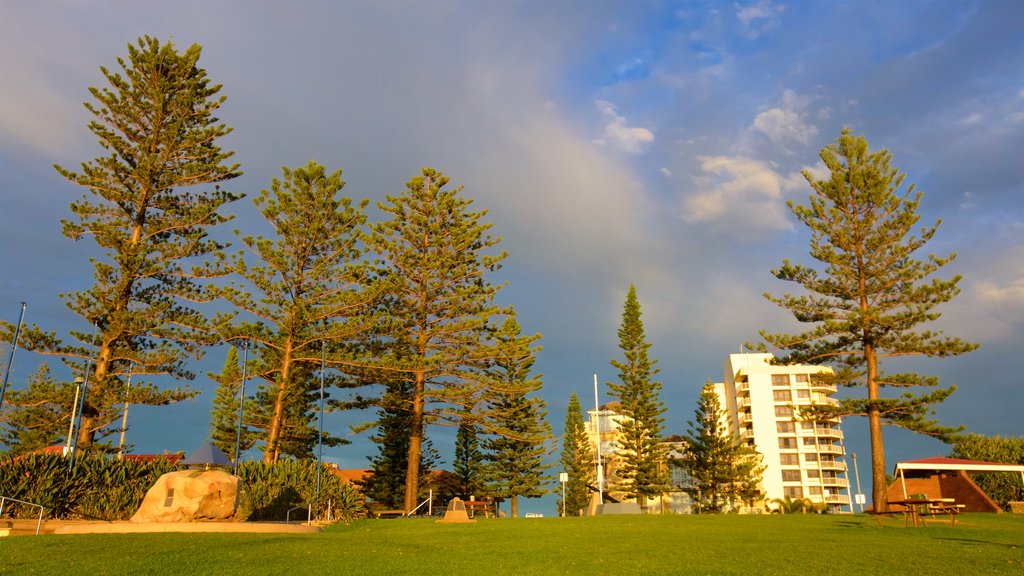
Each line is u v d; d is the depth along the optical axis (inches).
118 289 1139.9
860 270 1110.4
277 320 1250.0
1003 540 630.5
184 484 724.0
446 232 1400.1
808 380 2827.3
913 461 1226.6
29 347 1079.6
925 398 1021.2
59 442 1189.1
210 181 1258.0
